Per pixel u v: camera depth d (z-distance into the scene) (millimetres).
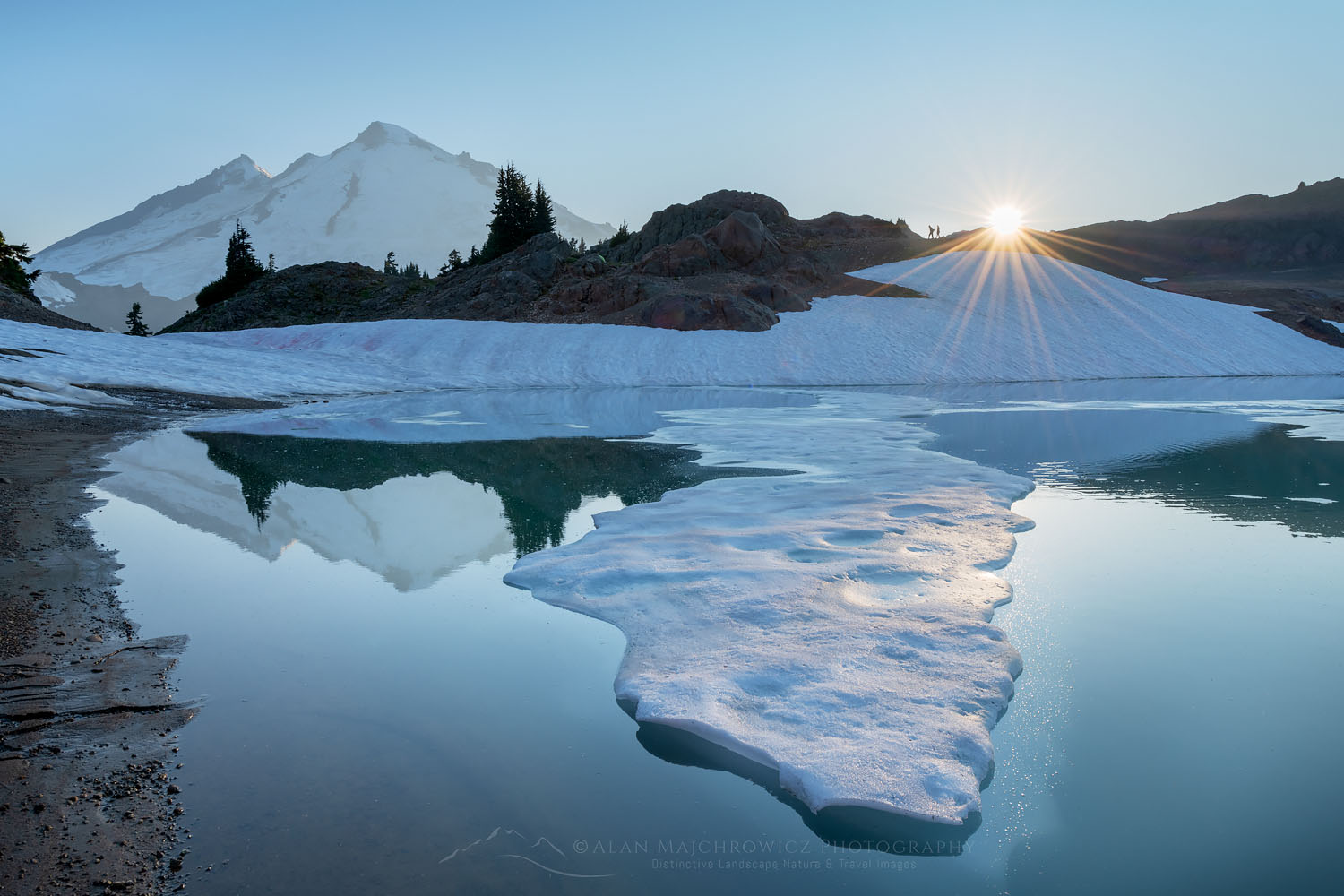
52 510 6777
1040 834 2402
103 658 3682
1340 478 8656
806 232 50062
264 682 3461
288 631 4094
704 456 10398
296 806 2518
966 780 2623
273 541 5992
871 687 3293
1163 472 9008
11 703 3184
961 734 2916
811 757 2771
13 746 2863
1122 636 3979
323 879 2156
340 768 2758
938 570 4934
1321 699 3279
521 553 5676
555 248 41656
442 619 4277
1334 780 2682
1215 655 3744
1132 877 2201
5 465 8969
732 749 2885
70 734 2963
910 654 3627
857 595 4469
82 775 2678
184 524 6477
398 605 4527
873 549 5383
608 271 40719
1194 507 7105
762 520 6273
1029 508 7066
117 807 2492
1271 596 4594
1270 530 6211
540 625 4180
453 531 6348
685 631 3975
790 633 3887
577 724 3119
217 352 26750
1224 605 4441
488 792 2629
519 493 7961
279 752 2863
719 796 2641
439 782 2682
